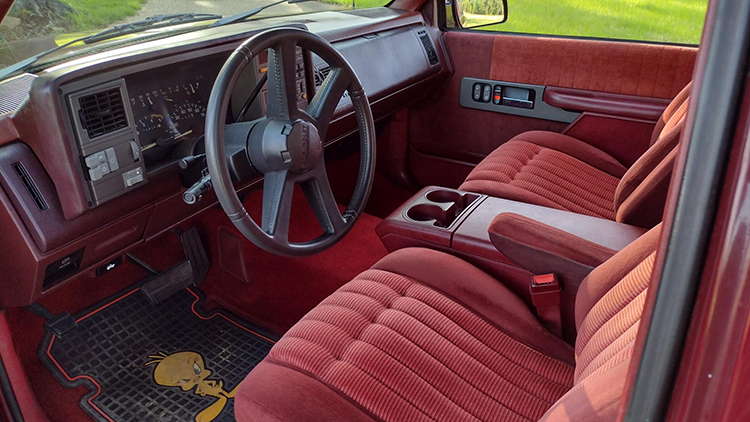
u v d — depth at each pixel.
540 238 1.35
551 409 0.82
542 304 1.29
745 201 0.33
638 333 0.41
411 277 1.45
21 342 1.87
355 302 1.34
